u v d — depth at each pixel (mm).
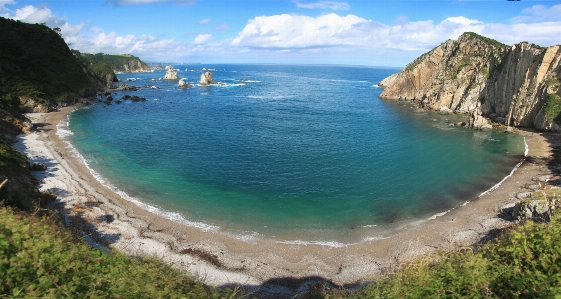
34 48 103375
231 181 40750
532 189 37469
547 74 65312
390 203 35531
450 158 50344
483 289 10281
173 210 33188
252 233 29516
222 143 58062
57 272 11508
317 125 75188
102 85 135750
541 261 10562
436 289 10719
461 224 30641
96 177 40312
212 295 14125
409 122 79125
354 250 27156
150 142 57719
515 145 56625
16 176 33031
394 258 26078
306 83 197625
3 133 51125
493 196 36312
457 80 93812
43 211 27109
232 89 153500
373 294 12766
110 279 11945
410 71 117812
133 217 31297
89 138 58562
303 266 25219
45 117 74000
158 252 26016
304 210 33844
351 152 53375
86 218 30344
